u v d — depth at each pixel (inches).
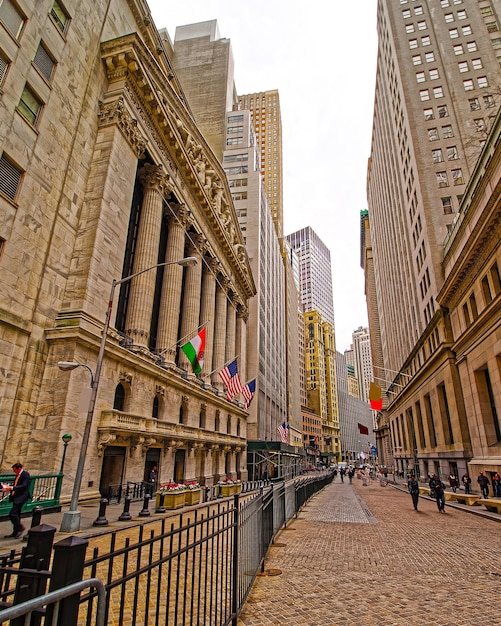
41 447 651.5
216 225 1614.2
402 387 2632.9
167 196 1200.2
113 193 882.8
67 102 815.1
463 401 1390.3
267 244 3181.6
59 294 754.2
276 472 2223.2
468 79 2016.5
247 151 3112.7
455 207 1729.8
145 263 1029.8
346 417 7657.5
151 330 1197.1
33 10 725.9
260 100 5472.4
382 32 2684.5
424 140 1919.3
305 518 665.0
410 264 2134.6
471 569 345.1
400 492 1438.2
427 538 496.7
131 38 950.4
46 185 738.2
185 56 3132.4
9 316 631.2
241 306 2139.5
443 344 1454.2
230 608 213.9
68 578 94.8
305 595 265.0
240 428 1872.5
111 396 806.5
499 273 1031.6
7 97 653.3
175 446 1046.4
